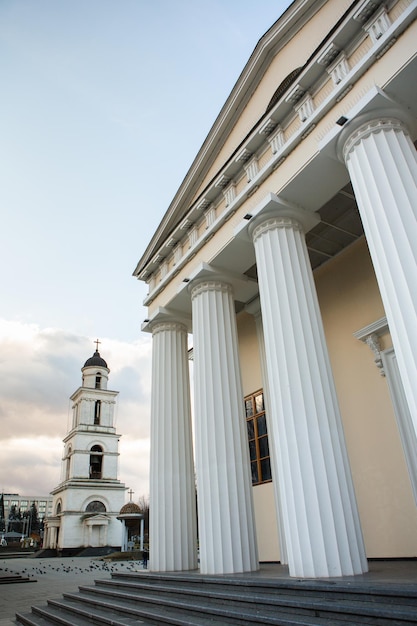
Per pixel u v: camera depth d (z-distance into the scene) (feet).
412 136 24.41
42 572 76.74
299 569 22.11
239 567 28.12
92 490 160.25
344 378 37.09
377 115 23.16
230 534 28.86
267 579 21.63
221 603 21.34
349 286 38.50
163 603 24.27
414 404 18.85
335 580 19.34
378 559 31.55
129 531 168.35
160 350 42.57
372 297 36.27
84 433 167.73
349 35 25.44
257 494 43.57
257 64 35.24
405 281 20.01
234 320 36.27
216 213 36.65
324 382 25.32
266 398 43.47
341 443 24.23
